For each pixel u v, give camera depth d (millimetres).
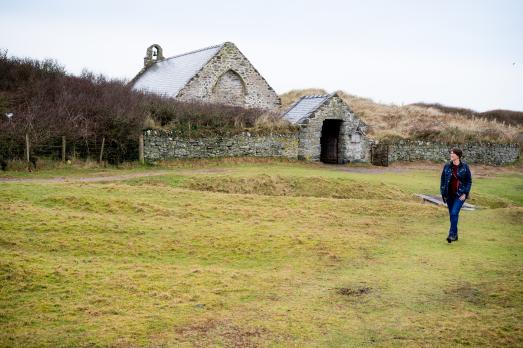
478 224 13461
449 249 10703
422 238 11820
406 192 20141
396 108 48938
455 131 37406
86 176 18703
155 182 18125
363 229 12633
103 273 8492
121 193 14320
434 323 6680
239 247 10531
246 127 26859
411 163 32562
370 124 41188
